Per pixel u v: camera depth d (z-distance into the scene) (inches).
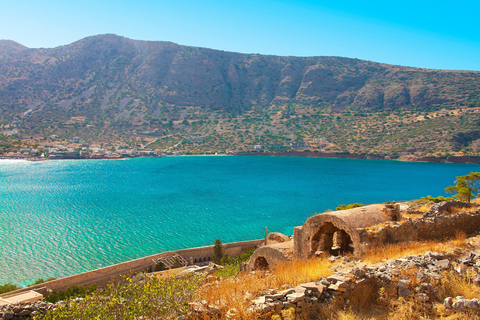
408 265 404.5
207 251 1849.2
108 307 328.2
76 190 4825.3
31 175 6363.2
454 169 7539.4
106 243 2391.7
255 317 300.5
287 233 2751.0
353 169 7647.6
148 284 342.3
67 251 2207.2
